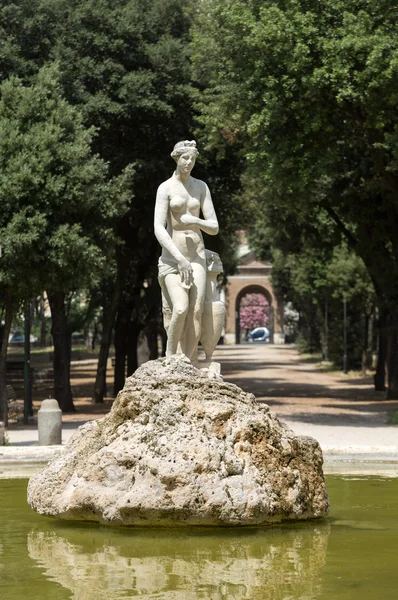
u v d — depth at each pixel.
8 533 9.04
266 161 24.83
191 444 8.78
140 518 8.70
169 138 31.19
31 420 27.89
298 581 6.95
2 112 24.42
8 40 28.25
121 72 29.91
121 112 29.14
